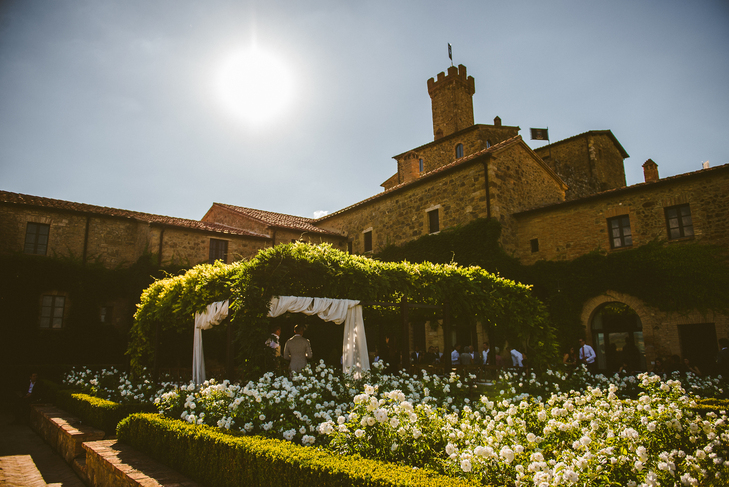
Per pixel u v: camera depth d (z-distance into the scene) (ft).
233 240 66.85
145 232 61.77
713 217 42.55
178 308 32.32
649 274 44.45
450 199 58.29
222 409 17.40
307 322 38.42
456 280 34.76
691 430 11.91
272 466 10.77
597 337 48.62
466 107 115.44
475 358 46.34
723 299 40.19
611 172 82.84
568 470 8.34
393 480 8.64
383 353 49.60
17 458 22.67
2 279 52.65
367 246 71.67
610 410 14.33
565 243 51.67
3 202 55.01
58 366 47.29
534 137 88.07
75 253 59.31
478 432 12.75
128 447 17.80
